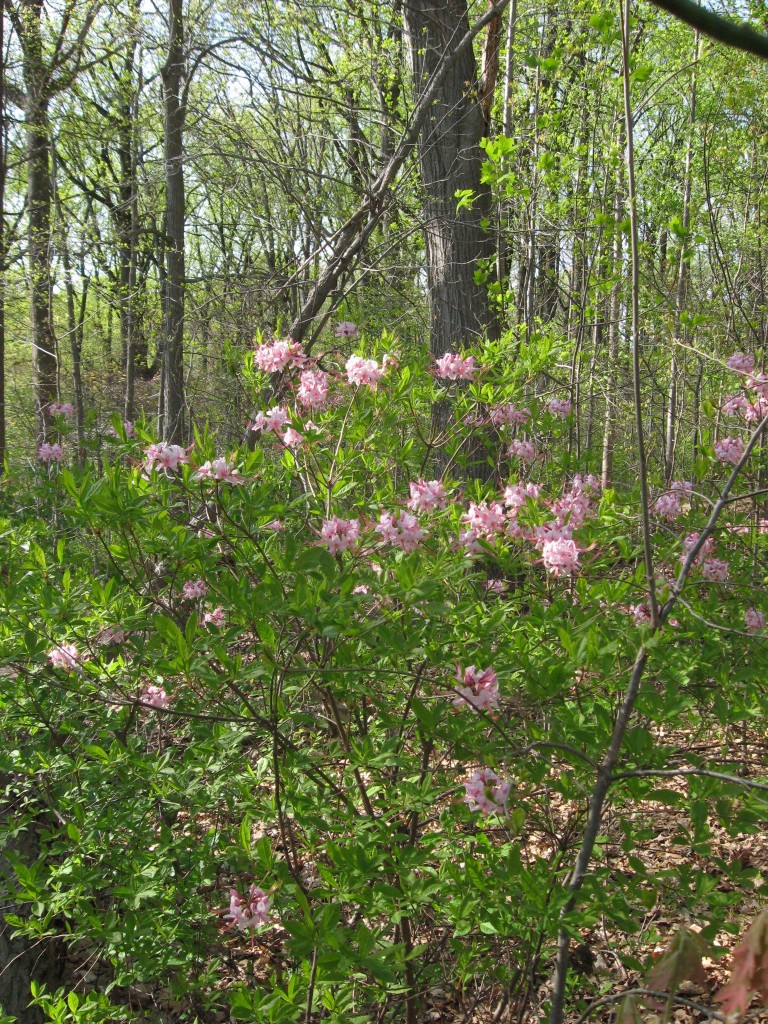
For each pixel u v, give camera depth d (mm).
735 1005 1010
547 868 2021
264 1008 1888
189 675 2066
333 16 7688
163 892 2617
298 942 1771
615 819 2711
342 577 2197
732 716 2141
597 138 6316
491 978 2539
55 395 9422
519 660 2131
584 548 2590
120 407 13703
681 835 1958
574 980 2400
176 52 8383
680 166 8086
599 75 5551
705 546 2932
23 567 2678
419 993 2350
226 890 2992
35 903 2725
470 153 5895
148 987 3152
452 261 5859
